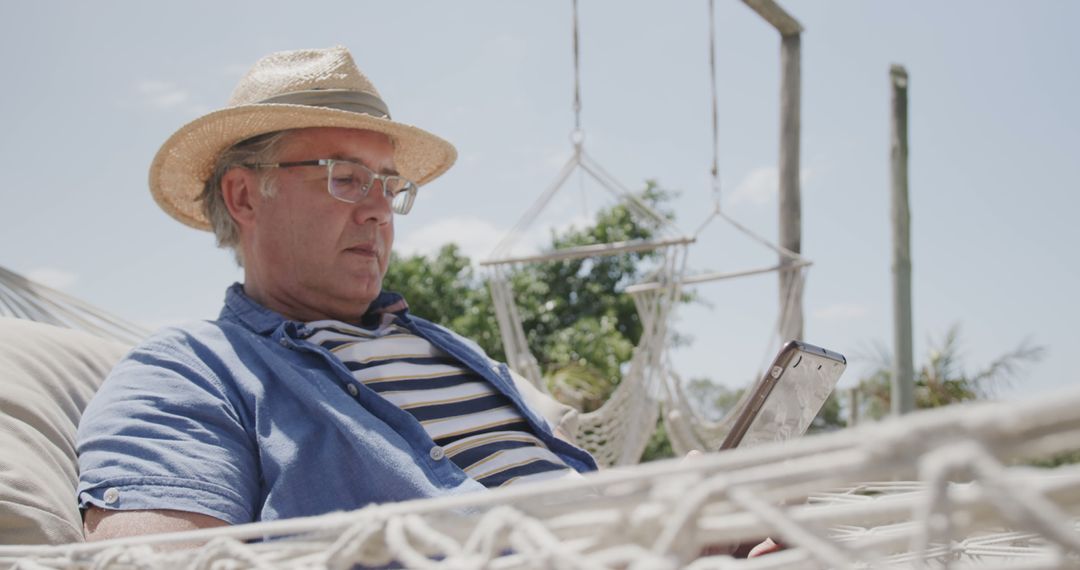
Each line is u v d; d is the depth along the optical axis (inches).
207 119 79.7
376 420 62.9
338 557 24.9
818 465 16.6
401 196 85.8
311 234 78.6
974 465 14.2
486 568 21.1
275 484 60.1
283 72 83.9
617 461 176.9
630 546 19.7
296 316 79.4
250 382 65.0
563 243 620.4
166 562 31.1
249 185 81.0
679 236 185.6
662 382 183.3
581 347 542.6
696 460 20.0
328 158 79.7
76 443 62.9
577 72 194.4
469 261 624.1
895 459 15.5
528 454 70.1
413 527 23.5
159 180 86.3
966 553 50.8
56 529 54.9
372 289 80.0
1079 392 13.7
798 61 225.8
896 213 245.6
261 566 27.3
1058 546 14.0
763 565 21.4
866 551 17.9
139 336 106.8
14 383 63.5
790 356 61.9
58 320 103.3
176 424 60.7
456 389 73.2
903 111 248.2
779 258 209.9
